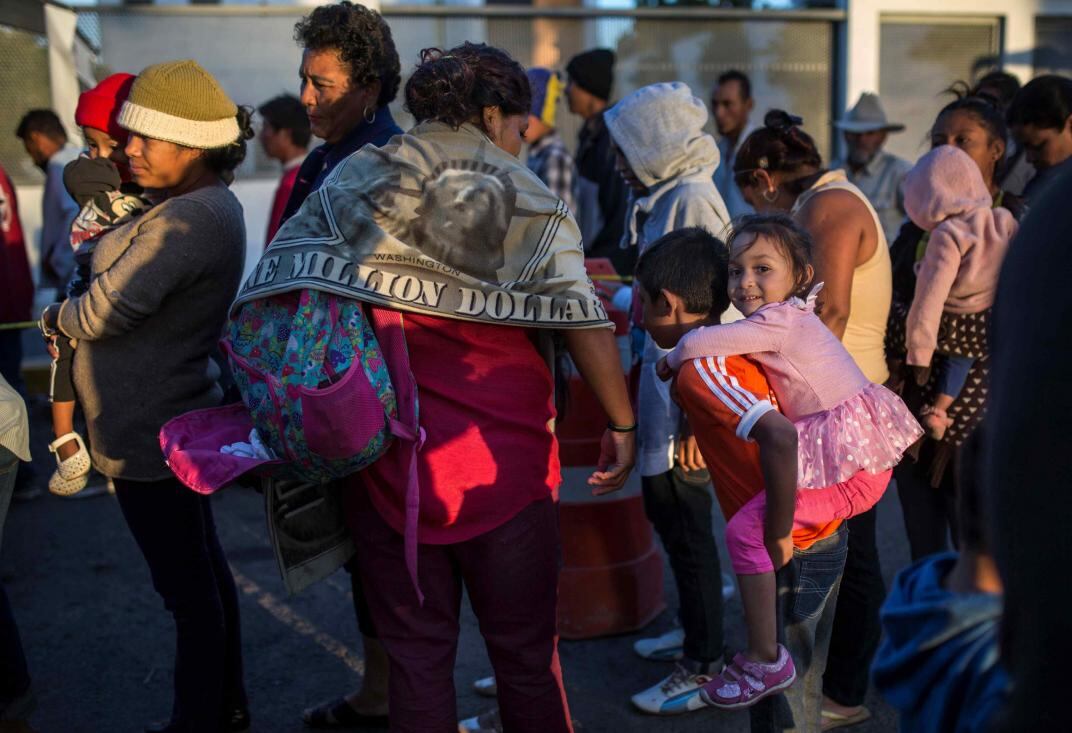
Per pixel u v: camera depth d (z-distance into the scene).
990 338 0.93
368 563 2.21
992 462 0.89
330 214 2.12
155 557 2.67
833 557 2.22
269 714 3.21
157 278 2.46
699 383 2.10
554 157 5.91
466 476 2.10
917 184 2.88
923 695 1.07
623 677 3.37
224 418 2.31
